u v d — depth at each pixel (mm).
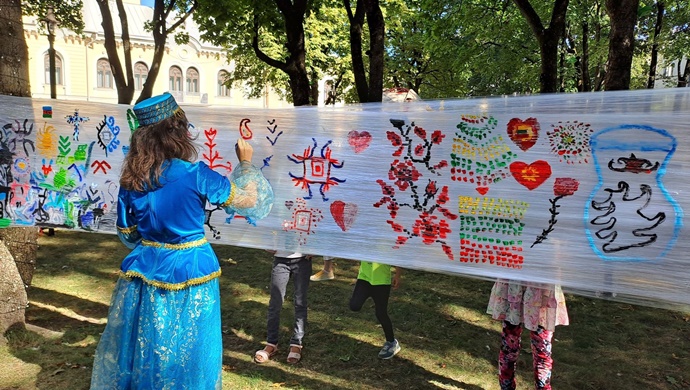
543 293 2969
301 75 9062
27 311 4820
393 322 4898
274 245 3488
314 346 4305
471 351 4293
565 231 2830
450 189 3092
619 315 5199
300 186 3428
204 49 35812
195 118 3584
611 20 5504
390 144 3219
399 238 3234
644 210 2658
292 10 8742
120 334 2340
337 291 5852
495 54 15836
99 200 3994
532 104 2850
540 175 2859
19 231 4398
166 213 2297
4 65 4227
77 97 32312
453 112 3043
